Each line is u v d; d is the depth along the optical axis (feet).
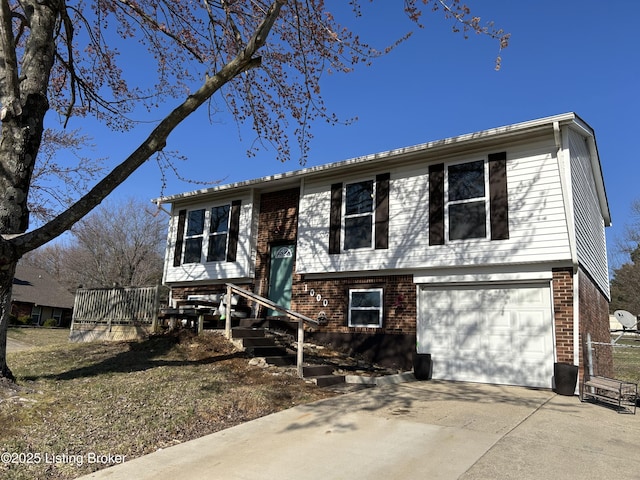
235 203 52.06
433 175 39.37
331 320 43.32
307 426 21.62
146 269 129.29
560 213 33.04
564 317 32.40
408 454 17.79
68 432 19.39
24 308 120.47
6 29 21.81
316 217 45.70
